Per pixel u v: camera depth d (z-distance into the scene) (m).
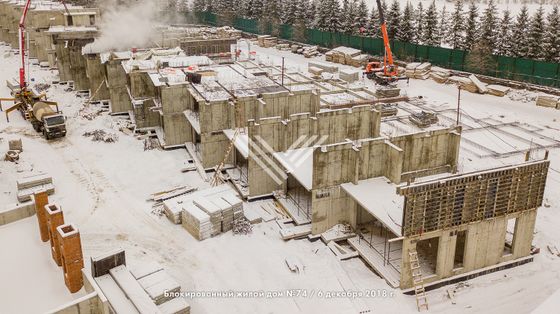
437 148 28.55
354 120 31.39
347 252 26.41
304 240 27.69
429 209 22.05
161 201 31.98
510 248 26.27
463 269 24.30
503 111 49.47
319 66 61.47
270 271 25.12
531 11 98.50
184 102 39.06
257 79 41.53
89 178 35.25
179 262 25.75
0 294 18.27
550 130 44.25
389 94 52.38
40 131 44.34
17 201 32.25
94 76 51.50
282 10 89.44
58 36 58.28
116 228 28.88
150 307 16.94
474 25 65.00
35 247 21.09
